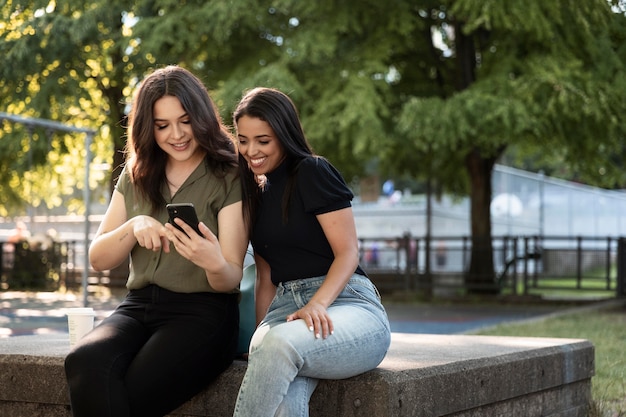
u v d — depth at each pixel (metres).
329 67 15.92
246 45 16.66
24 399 3.84
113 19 16.27
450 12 14.77
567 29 14.98
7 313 12.73
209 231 3.33
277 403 3.09
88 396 3.23
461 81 16.94
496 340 4.76
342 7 15.85
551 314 12.56
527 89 14.80
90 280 18.78
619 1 12.57
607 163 17.39
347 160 17.34
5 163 18.70
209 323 3.48
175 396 3.41
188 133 3.60
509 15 14.48
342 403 3.29
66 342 4.46
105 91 17.53
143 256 3.62
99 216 22.38
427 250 17.67
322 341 3.16
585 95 14.70
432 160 18.67
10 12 14.82
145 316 3.53
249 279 3.89
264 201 3.54
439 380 3.49
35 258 18.94
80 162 20.16
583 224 26.94
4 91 16.11
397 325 11.28
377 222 23.02
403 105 15.71
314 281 3.45
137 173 3.68
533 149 18.27
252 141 3.48
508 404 3.99
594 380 5.68
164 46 16.23
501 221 24.47
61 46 15.77
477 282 17.20
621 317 11.60
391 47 16.42
